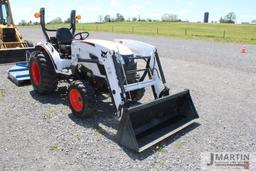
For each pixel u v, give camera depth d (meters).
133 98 5.17
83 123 4.49
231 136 4.18
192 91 6.52
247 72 8.72
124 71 4.22
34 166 3.26
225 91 6.57
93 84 4.77
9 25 10.01
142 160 3.46
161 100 4.10
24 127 4.30
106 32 25.92
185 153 3.66
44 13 5.76
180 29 32.28
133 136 3.62
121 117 3.78
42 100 5.57
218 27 37.66
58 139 3.93
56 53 5.38
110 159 3.46
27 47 9.47
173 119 4.56
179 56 11.66
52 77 5.57
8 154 3.51
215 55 12.07
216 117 4.93
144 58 4.66
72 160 3.41
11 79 7.02
